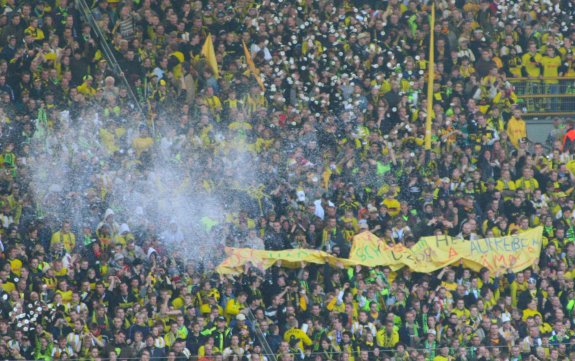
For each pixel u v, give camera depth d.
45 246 57.00
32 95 62.19
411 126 67.62
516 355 60.06
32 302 53.62
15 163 59.44
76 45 65.06
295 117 66.38
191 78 66.19
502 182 66.88
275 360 56.22
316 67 68.75
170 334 55.06
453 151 67.62
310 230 61.47
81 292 55.09
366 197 64.69
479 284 62.41
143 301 56.00
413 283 61.88
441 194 65.12
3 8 65.12
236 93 66.56
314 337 57.28
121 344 53.97
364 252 61.41
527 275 63.19
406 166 66.00
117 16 67.94
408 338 58.66
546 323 61.88
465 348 59.38
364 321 58.38
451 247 62.97
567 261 64.56
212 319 56.09
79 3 67.75
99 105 62.84
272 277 58.75
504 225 64.69
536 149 68.69
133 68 65.81
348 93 68.19
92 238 57.81
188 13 68.75
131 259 57.03
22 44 63.47
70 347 53.38
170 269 57.69
